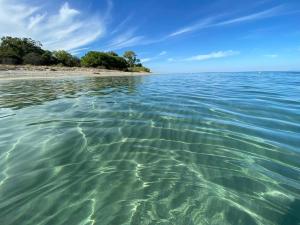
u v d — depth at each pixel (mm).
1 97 7672
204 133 4070
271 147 3447
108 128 4215
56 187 2275
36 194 2150
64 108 5945
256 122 4824
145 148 3340
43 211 1919
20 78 16844
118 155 3078
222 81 20062
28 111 5488
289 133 4078
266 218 1906
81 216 1867
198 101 7648
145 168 2740
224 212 1963
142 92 10469
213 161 2971
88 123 4512
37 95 8297
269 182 2473
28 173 2527
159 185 2371
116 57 50500
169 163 2889
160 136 3871
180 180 2482
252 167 2814
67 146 3301
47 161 2826
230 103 7211
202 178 2539
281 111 5910
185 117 5230
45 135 3729
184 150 3303
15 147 3211
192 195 2201
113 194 2188
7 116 4938
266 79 22844
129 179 2473
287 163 2926
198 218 1878
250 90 11430
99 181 2414
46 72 23609
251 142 3639
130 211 1943
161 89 12141
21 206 1976
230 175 2617
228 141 3684
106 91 10492
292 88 12328
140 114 5461
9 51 36781
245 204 2084
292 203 2113
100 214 1897
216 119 5070
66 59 43656
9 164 2725
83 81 16344
